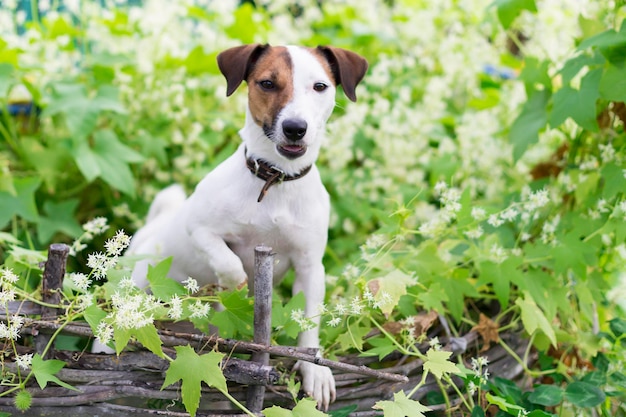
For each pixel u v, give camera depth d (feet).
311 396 4.83
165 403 4.93
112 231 6.75
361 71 5.20
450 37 7.23
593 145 5.86
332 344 5.11
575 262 5.32
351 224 6.81
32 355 4.61
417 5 7.93
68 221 6.50
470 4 7.36
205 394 4.76
